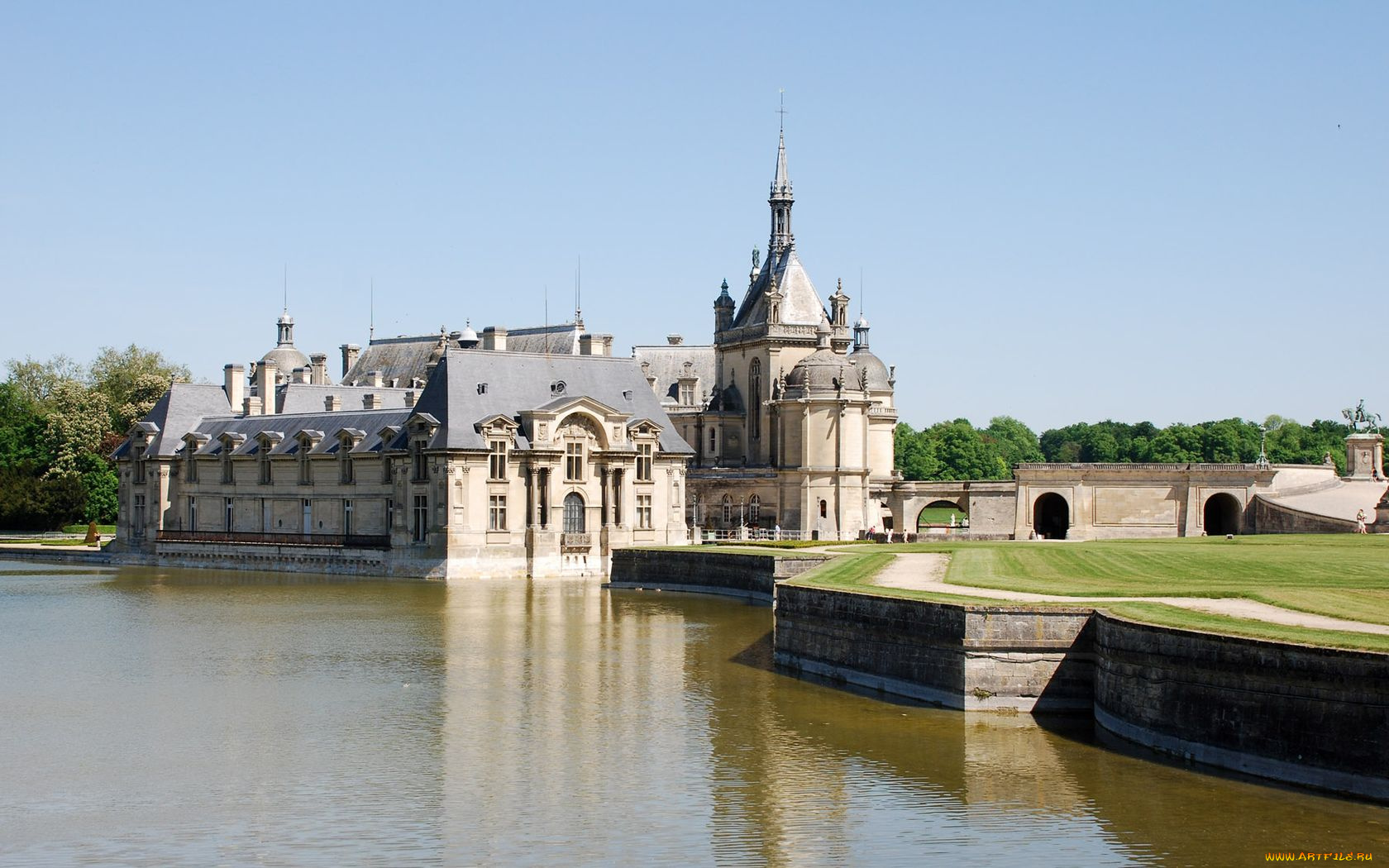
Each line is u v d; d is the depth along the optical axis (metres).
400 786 58.91
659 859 49.81
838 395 184.12
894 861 48.94
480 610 116.12
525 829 53.16
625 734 67.12
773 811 54.66
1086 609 66.50
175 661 89.12
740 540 167.62
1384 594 70.44
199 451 177.75
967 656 67.75
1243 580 81.25
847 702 72.69
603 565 155.50
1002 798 54.91
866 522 187.38
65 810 56.00
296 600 125.12
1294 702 52.22
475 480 148.88
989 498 186.50
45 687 80.25
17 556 187.62
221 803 56.84
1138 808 51.72
